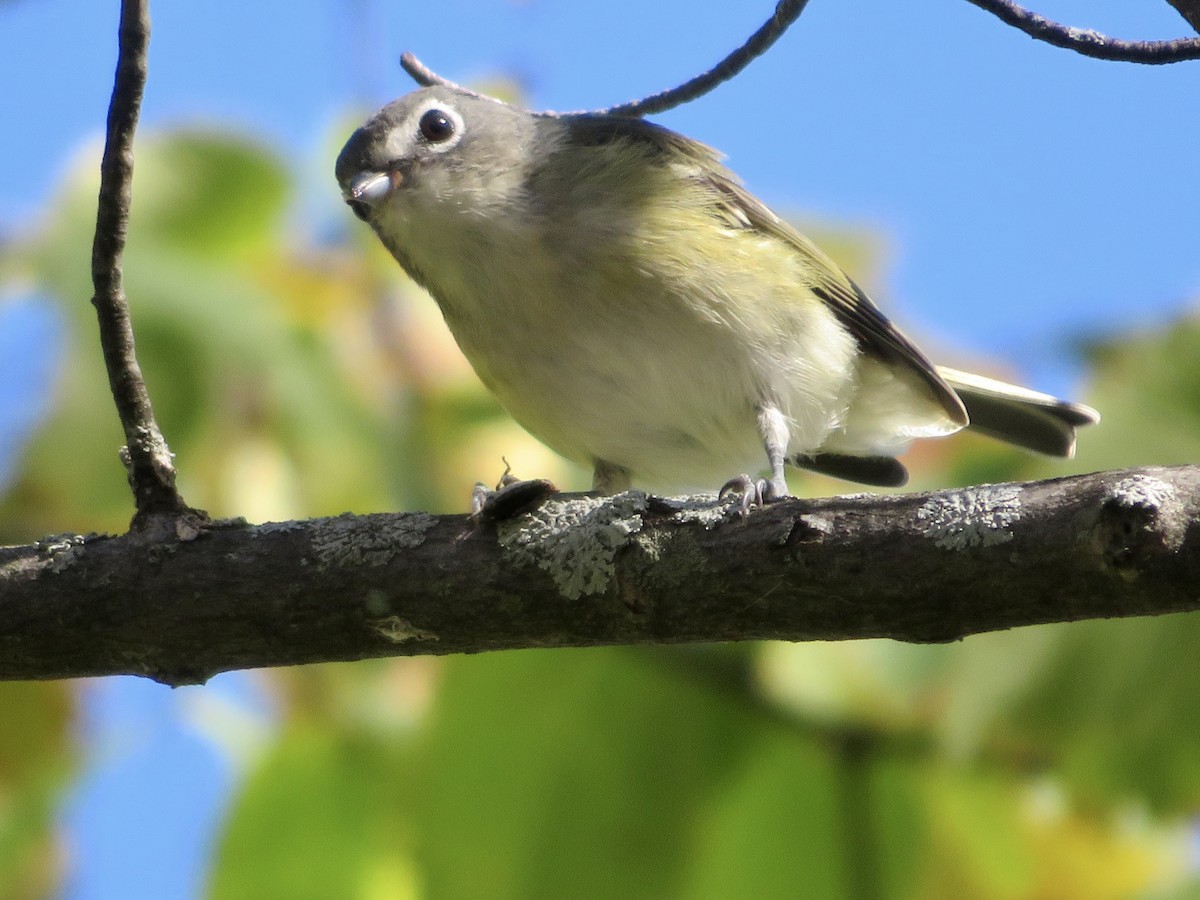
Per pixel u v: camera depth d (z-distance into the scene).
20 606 6.54
